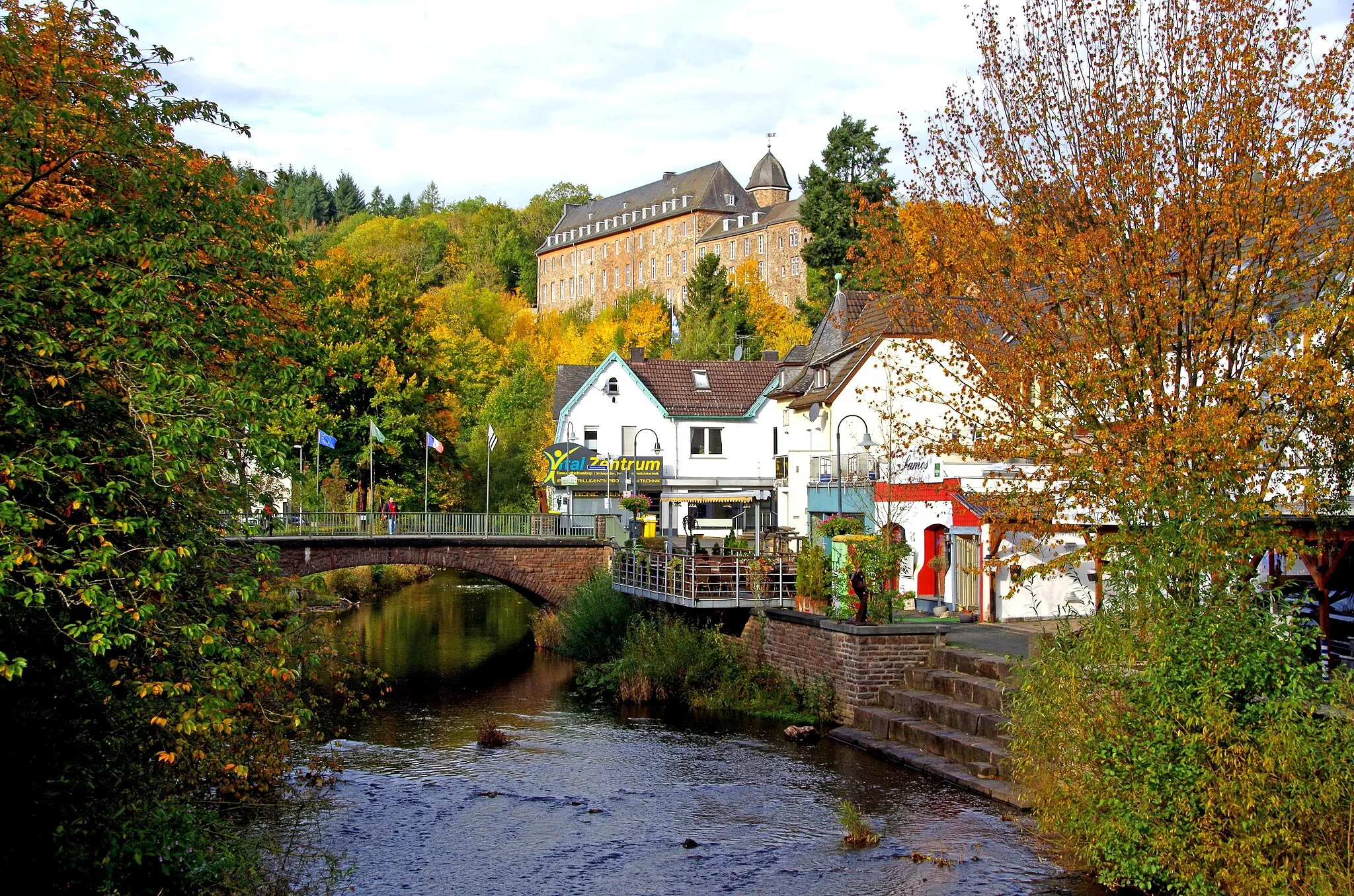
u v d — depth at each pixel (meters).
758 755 22.91
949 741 21.45
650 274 145.25
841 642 25.44
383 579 58.41
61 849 11.65
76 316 10.41
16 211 11.71
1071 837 15.67
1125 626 15.10
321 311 14.91
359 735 25.11
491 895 15.27
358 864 16.39
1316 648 14.20
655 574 32.41
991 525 20.78
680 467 58.19
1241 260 18.25
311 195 190.00
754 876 15.98
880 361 37.78
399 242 140.62
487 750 23.66
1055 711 15.44
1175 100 18.48
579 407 58.19
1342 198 17.67
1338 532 18.30
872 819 18.52
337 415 55.84
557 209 179.00
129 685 10.74
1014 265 19.89
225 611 12.36
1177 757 13.90
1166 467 16.69
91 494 10.05
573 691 30.70
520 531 45.66
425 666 34.78
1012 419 20.36
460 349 89.50
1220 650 13.79
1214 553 15.13
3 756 11.73
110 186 12.36
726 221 134.62
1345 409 16.81
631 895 15.31
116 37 13.01
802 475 42.88
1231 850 12.98
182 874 12.67
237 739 14.59
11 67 11.59
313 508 49.06
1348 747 12.80
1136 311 18.42
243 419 11.28
